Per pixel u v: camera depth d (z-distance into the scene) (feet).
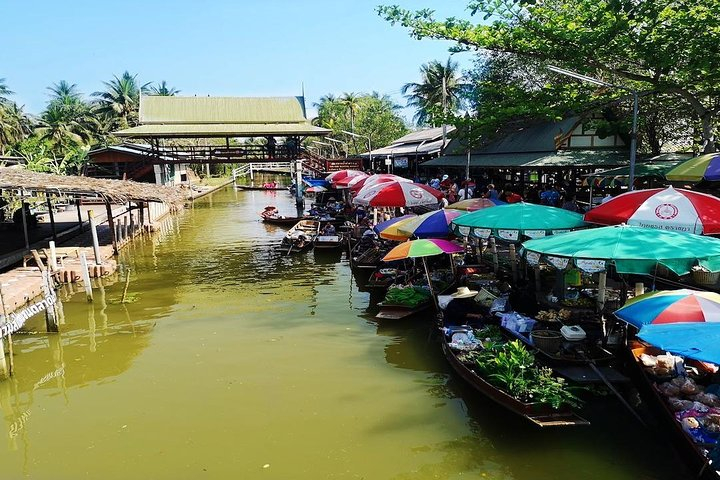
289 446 30.01
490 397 31.22
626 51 57.41
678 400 28.04
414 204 65.00
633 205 39.17
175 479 27.40
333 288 63.26
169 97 141.18
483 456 28.50
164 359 42.93
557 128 81.20
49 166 143.43
